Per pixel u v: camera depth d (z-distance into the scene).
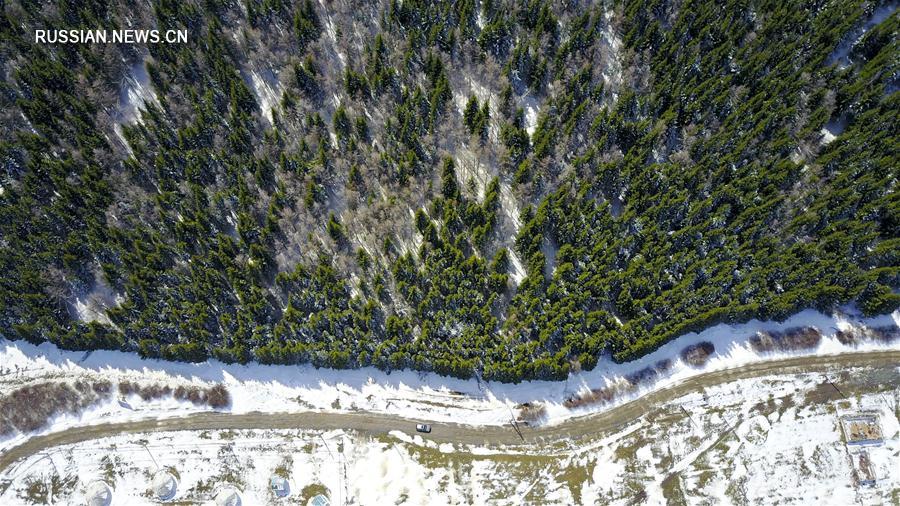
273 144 74.69
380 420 65.50
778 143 70.19
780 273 65.38
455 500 62.44
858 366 66.69
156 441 65.25
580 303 66.06
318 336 66.12
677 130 75.44
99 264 71.00
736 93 73.69
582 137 75.06
